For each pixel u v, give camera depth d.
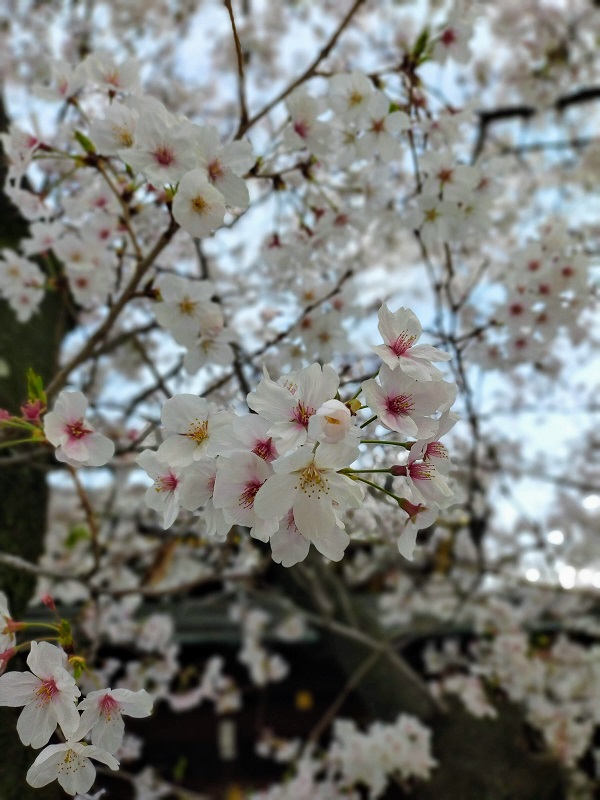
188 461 1.05
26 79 4.45
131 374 3.84
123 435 3.26
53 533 4.17
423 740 3.26
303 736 5.46
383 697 3.57
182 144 1.24
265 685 5.02
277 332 2.13
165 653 3.89
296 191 1.90
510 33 5.23
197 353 1.59
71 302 2.85
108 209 1.82
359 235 2.21
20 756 1.78
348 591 3.99
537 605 4.94
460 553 4.64
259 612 4.79
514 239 4.64
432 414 1.04
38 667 0.99
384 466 1.38
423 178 2.02
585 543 5.57
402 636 4.66
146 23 4.78
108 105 1.51
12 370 2.33
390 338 1.05
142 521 4.13
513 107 4.48
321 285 2.06
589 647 5.18
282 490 0.92
